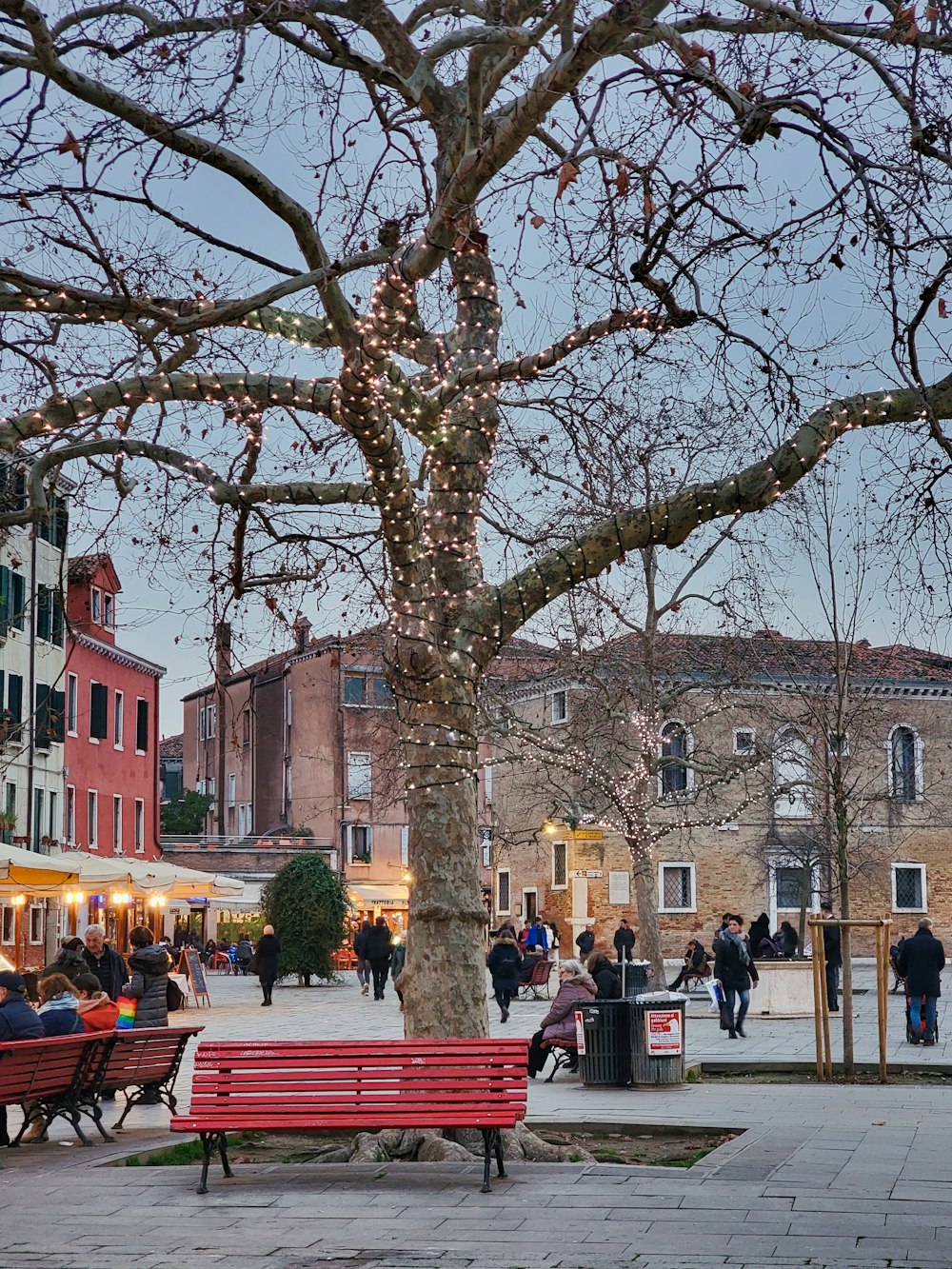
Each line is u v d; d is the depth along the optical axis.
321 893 49.00
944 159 9.73
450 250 10.78
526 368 11.41
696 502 12.77
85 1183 11.30
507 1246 8.85
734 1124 14.28
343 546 14.60
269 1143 13.73
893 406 12.15
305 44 10.55
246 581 14.45
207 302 11.02
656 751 34.41
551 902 60.03
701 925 58.09
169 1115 16.34
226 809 82.50
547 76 9.45
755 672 34.12
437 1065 10.98
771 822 54.72
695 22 10.34
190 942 57.84
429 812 12.94
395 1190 10.77
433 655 12.88
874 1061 20.77
